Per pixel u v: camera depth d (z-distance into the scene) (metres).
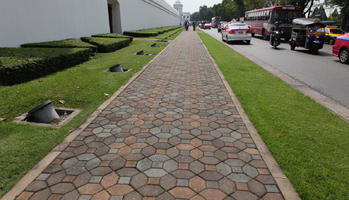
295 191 2.27
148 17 35.31
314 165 2.65
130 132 3.47
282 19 19.92
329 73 7.93
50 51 8.08
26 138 3.22
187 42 18.97
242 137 3.34
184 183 2.38
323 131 3.48
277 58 11.23
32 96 4.84
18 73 5.63
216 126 3.69
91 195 2.21
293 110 4.32
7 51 7.43
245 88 5.77
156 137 3.33
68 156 2.84
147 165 2.68
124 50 13.19
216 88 5.86
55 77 6.45
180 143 3.17
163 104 4.68
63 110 4.32
